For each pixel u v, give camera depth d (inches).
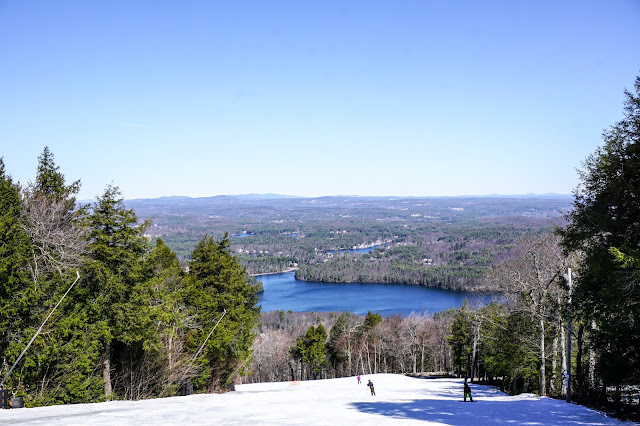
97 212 1057.5
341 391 1526.8
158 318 1144.8
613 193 756.0
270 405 928.3
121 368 1267.2
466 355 2674.7
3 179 954.7
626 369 791.7
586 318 834.2
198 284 1444.4
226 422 653.9
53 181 1305.4
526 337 1346.0
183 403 942.4
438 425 636.7
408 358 3646.7
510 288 1301.7
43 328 911.7
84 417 665.6
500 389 1699.1
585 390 1058.7
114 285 1024.2
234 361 1722.4
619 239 751.1
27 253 905.5
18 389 892.0
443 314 4106.8
